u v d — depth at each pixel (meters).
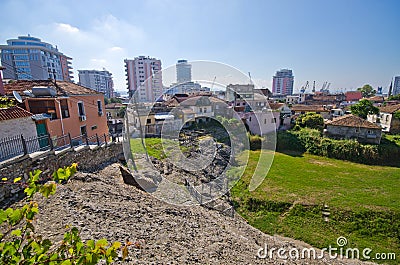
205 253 5.48
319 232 9.65
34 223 5.11
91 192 7.30
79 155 9.36
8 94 11.67
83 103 14.37
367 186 14.18
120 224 5.88
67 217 5.56
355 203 11.70
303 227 9.97
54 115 11.88
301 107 37.56
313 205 11.45
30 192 1.89
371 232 9.70
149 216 6.76
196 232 6.54
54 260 1.71
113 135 14.12
